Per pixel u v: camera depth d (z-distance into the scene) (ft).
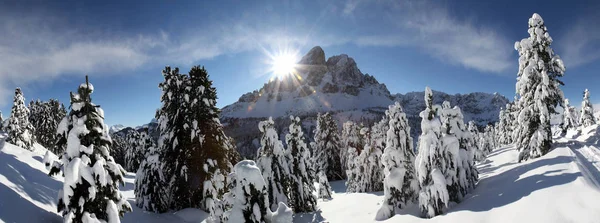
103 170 36.45
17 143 121.29
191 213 68.18
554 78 77.71
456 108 60.95
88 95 38.04
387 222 54.95
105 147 39.04
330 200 100.07
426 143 53.93
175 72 73.51
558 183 44.27
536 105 76.48
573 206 36.52
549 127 75.82
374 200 81.35
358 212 70.08
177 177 71.82
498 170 76.28
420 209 53.21
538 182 47.67
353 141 164.45
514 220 38.63
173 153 71.82
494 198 48.34
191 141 67.26
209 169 69.87
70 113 38.06
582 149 66.80
